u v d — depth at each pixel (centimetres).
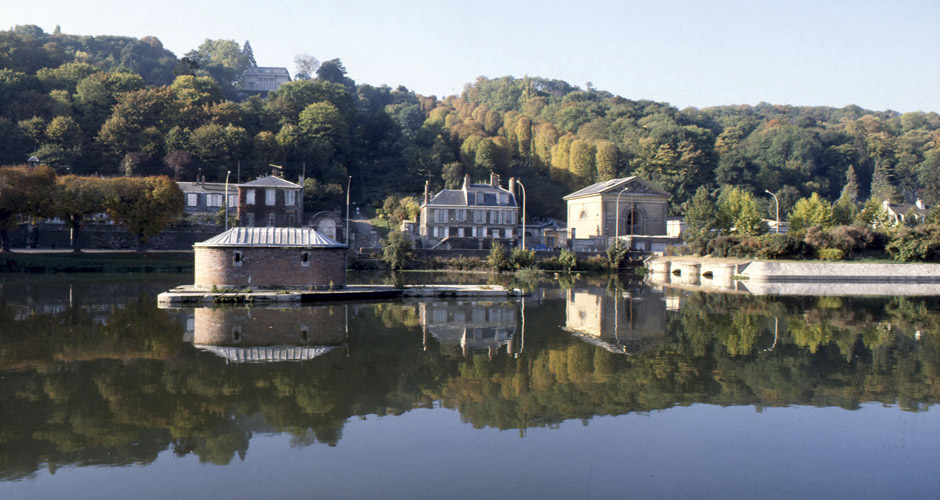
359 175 12569
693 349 2316
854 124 17612
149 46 18538
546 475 1180
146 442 1320
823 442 1361
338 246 4066
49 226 7544
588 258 8162
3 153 9212
